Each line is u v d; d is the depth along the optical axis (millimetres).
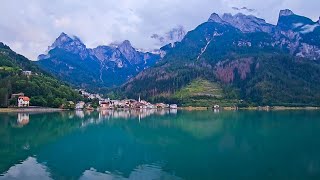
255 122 153250
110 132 115438
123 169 59500
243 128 126812
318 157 69250
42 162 65125
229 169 59344
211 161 65750
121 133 112562
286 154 72625
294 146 82875
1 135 102875
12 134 105438
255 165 62094
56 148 81250
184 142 91188
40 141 91875
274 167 60656
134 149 79938
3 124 136125
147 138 99625
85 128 127938
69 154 73438
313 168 59656
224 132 113875
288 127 128500
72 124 143375
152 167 60938
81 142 90875
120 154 73688
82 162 65062
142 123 153875
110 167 61156
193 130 121750
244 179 52844
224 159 67938
